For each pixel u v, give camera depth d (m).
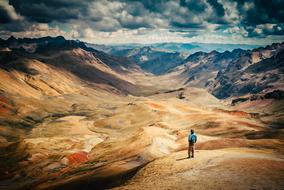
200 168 32.34
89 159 115.88
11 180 118.56
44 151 157.38
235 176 28.12
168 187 28.12
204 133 149.50
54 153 150.38
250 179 26.92
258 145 68.25
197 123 185.38
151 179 32.91
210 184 26.94
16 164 140.75
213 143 68.19
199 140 91.38
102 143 146.00
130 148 106.12
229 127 156.50
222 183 26.75
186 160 36.69
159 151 85.75
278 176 27.30
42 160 141.75
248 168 30.25
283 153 43.88
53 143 174.88
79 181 65.88
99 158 108.44
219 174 29.34
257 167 30.38
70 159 132.12
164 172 34.16
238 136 121.19
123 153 104.31
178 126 179.38
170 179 30.44
